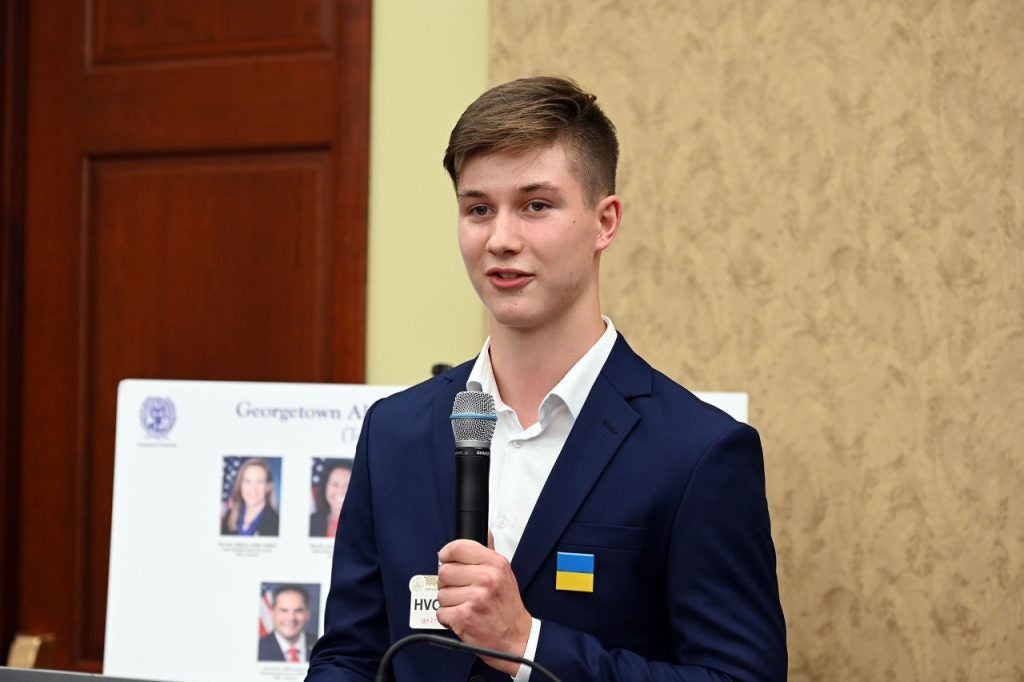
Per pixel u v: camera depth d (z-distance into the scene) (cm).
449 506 359
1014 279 584
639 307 639
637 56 642
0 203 771
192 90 744
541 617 341
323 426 548
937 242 593
